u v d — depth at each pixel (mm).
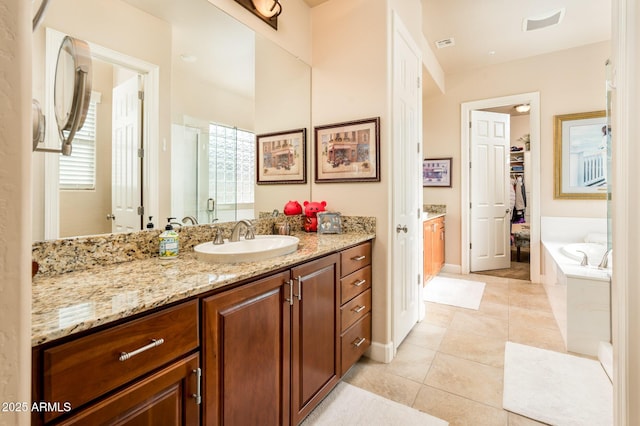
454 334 2438
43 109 1016
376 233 2088
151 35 1366
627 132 861
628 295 870
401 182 2295
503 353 2135
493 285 3703
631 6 846
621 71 876
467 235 4258
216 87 1684
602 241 3125
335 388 1763
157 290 895
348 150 2182
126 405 754
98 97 1175
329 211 2279
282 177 2148
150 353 809
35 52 1002
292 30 2172
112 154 1223
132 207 1299
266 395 1200
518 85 3844
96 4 1164
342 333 1734
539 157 3721
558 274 2559
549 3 2684
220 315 1007
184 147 1532
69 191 1099
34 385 608
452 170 4332
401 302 2285
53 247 1060
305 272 1421
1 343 349
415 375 1888
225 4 1688
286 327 1304
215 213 1709
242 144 1874
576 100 3520
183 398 895
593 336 2078
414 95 2594
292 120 2211
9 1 352
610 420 1481
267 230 2082
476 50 3584
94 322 686
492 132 4391
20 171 362
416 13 2621
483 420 1500
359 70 2129
